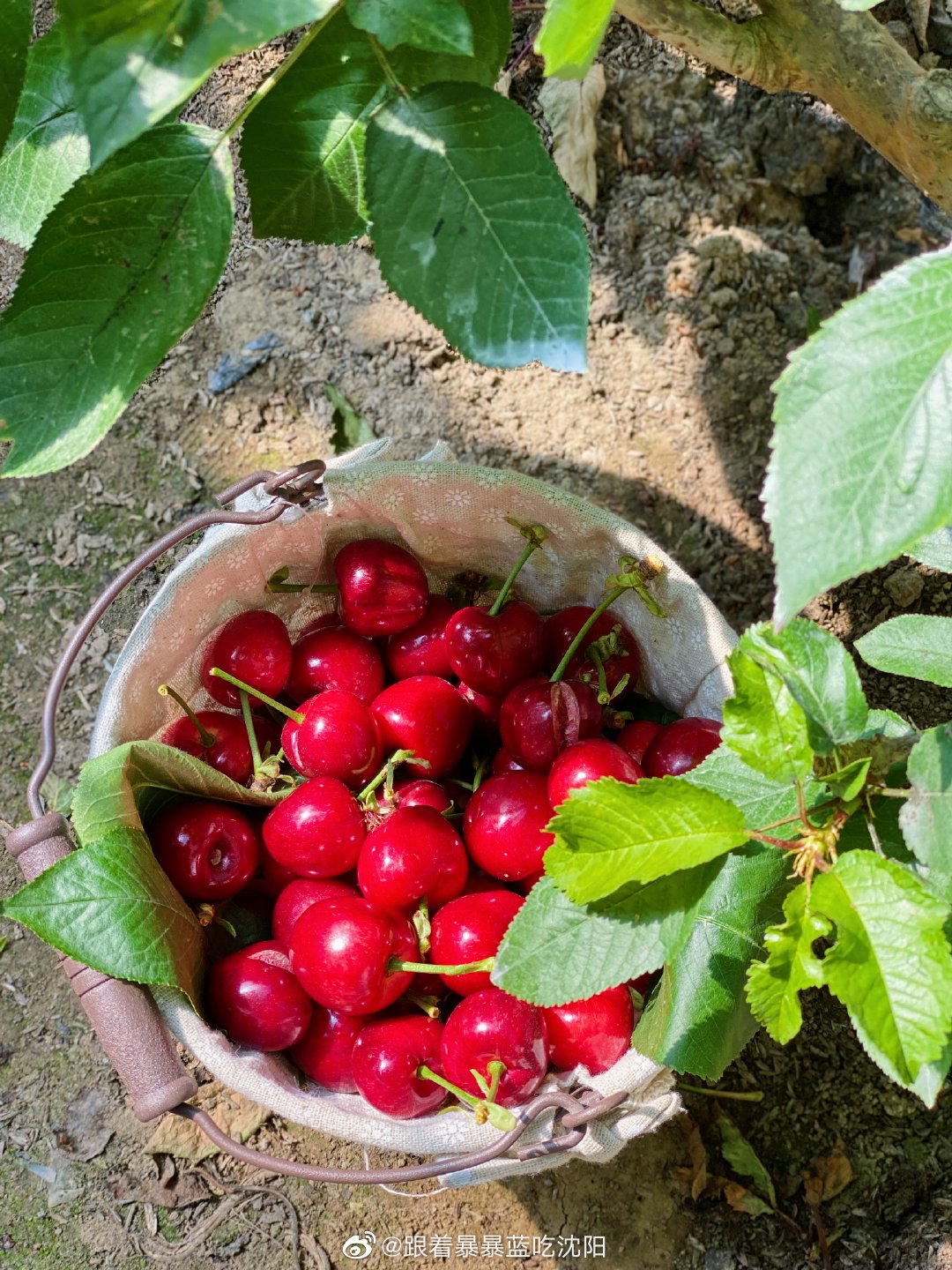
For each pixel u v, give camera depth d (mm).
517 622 421
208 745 425
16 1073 527
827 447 241
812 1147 511
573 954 313
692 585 417
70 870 365
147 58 237
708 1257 506
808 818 308
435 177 287
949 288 247
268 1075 387
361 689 436
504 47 302
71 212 281
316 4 239
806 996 520
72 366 284
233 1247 513
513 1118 364
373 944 378
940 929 269
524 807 398
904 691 519
